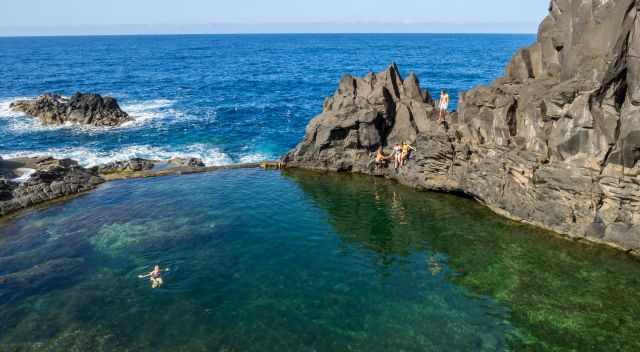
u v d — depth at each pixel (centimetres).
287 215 2955
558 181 2470
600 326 1803
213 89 8894
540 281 2139
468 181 3073
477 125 3012
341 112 3772
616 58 2117
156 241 2545
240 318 1873
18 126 5612
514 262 2322
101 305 1955
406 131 3731
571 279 2144
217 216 2917
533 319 1861
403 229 2750
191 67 13775
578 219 2458
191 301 1992
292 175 3812
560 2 2683
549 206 2567
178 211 3003
